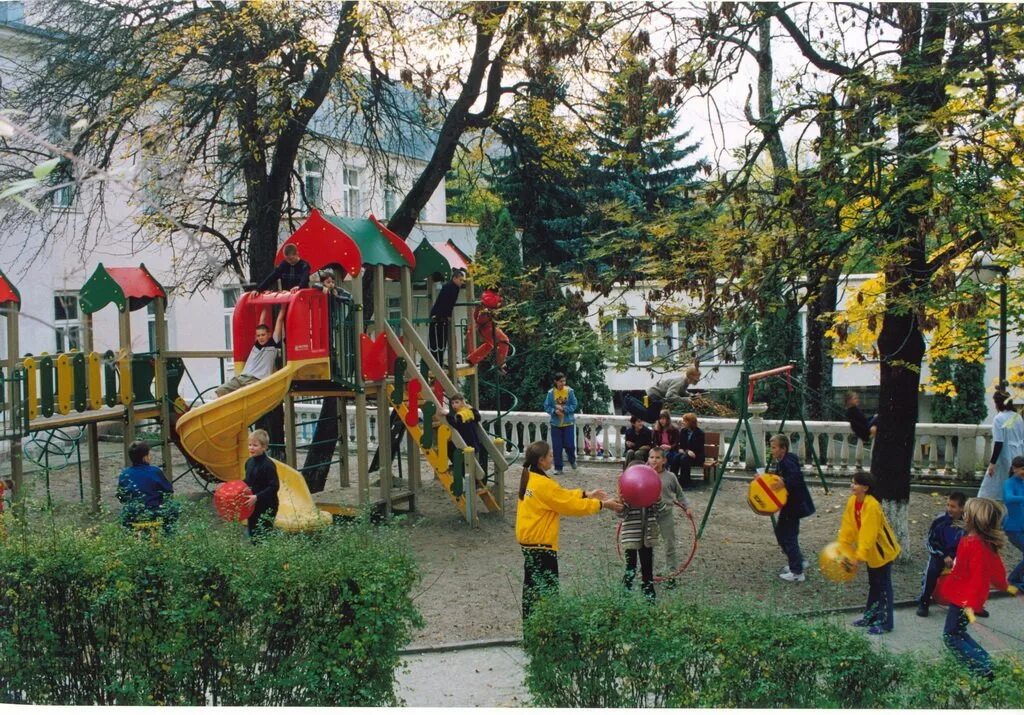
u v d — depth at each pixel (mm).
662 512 10305
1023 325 12781
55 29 15711
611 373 30109
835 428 17000
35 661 6391
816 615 6414
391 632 6172
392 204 29031
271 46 15156
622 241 11609
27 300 20781
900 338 11859
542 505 8250
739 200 11266
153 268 24188
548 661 5914
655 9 11461
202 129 17375
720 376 25875
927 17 11117
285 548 6383
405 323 14211
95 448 14047
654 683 5656
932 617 9750
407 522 13750
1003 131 9484
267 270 16328
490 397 26234
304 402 23047
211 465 12328
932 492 15844
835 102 10922
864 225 10266
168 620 6047
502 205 25797
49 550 6488
